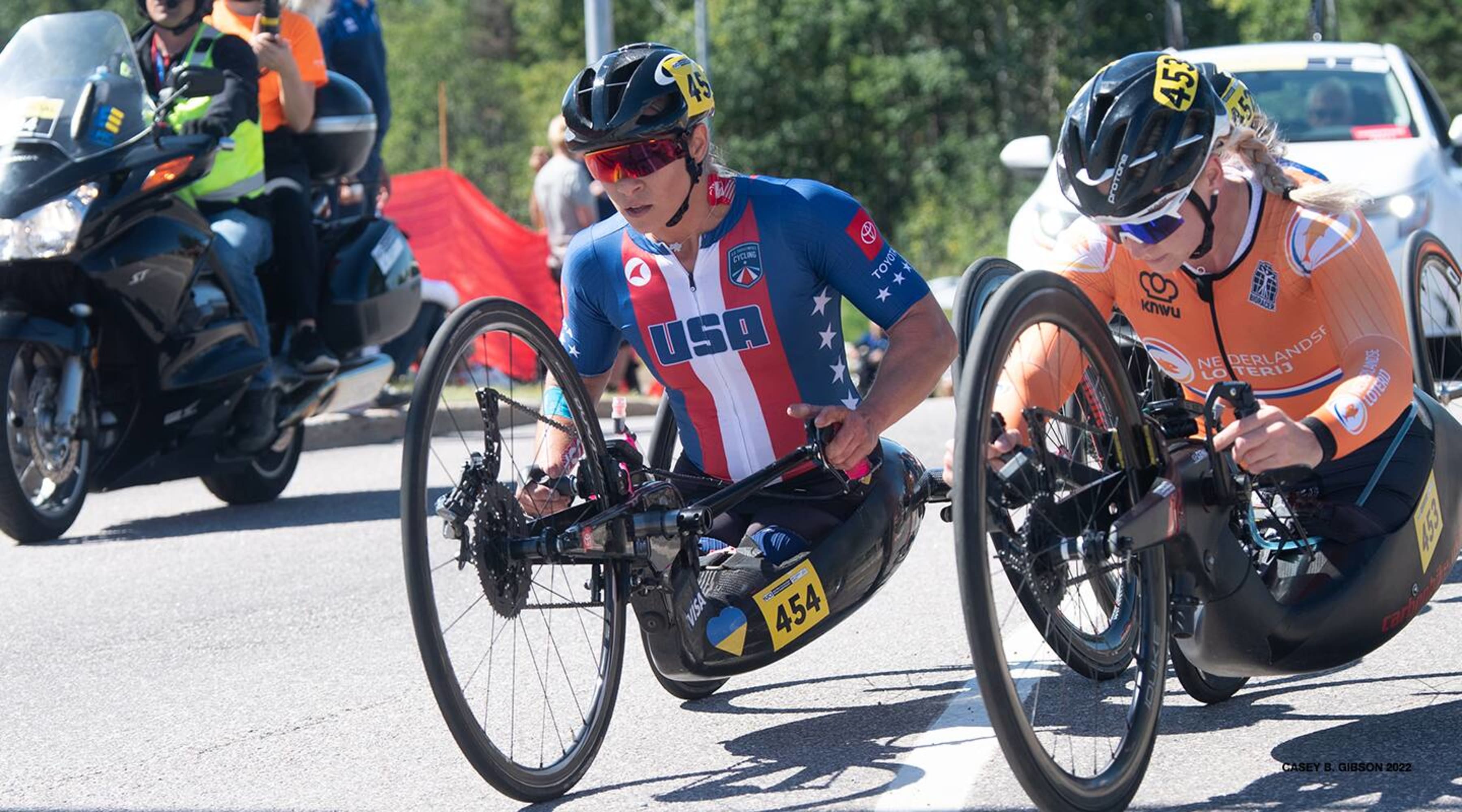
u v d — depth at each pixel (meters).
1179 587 3.15
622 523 3.36
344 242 7.70
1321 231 3.21
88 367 6.50
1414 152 7.47
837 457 3.37
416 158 63.97
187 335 6.62
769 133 44.69
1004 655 2.71
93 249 6.30
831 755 3.45
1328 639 3.31
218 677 4.37
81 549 6.49
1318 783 3.09
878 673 4.19
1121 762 2.98
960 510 2.67
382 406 10.66
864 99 43.00
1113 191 2.98
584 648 4.33
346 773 3.43
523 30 64.12
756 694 4.05
